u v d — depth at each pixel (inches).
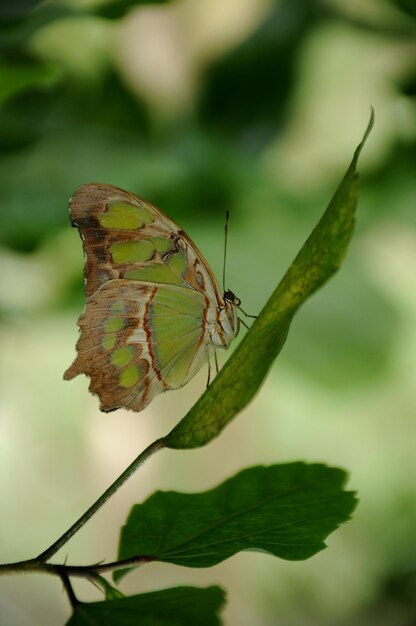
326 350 31.6
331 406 31.4
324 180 33.0
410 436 46.3
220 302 26.4
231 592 50.0
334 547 48.3
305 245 22.3
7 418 46.1
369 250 34.8
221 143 31.9
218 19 33.9
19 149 30.9
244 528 23.1
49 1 28.9
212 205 31.8
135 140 31.7
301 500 23.0
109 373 25.6
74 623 22.2
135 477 51.3
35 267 32.4
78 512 50.1
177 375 26.1
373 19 31.7
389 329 31.7
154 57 33.3
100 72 31.7
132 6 28.6
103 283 25.5
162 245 25.7
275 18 31.9
